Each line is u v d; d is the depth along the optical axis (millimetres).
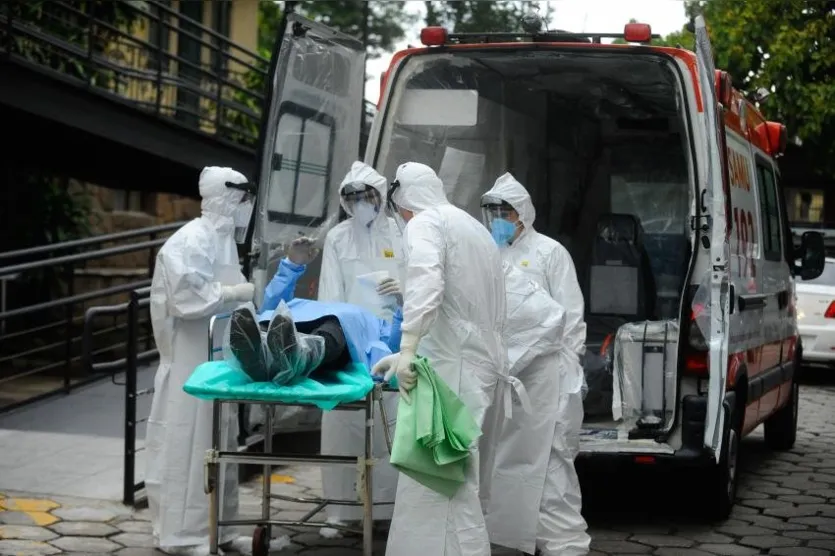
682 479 9906
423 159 9102
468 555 6027
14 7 14805
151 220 21094
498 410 6551
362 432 7523
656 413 7883
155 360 13406
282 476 9469
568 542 6891
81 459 9148
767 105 20516
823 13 20422
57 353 15875
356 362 6383
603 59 8492
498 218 7348
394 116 8719
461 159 9453
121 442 9695
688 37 19969
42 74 13242
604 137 11539
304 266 7441
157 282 7059
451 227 6254
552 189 11188
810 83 20641
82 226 16922
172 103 19250
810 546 7816
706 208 7738
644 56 8234
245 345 5836
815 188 29531
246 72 19500
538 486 6887
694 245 7754
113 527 7625
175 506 7066
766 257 9789
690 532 8164
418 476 5914
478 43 8727
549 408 6941
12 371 14484
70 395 11578
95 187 19375
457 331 6258
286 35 7973
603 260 9703
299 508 8438
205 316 7008
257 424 8188
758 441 12219
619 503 9062
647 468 7715
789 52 20062
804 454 11383
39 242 16281
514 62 9016
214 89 20203
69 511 7910
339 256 7641
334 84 8812
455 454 5898
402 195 6441
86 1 15430
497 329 6418
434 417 5855
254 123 19766
